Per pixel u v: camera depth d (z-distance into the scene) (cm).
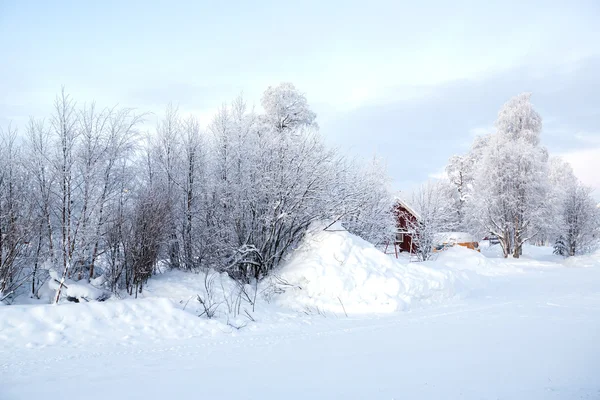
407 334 857
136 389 511
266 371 589
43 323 862
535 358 589
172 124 1591
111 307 959
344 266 1388
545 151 4350
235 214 1482
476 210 3841
